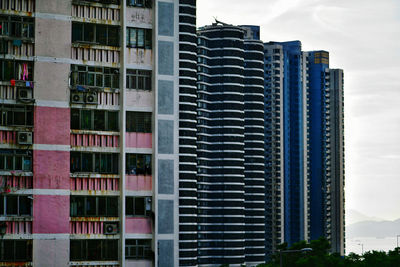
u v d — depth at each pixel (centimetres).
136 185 7519
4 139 7200
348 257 16400
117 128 7519
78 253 7288
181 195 19850
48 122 7306
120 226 7400
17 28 7350
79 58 7475
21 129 7238
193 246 19825
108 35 7600
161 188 8856
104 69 7538
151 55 7694
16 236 7144
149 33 7719
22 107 7275
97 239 7338
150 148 7600
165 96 8644
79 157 7381
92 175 7375
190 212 19850
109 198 7419
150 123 7631
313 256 15575
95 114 7469
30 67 7344
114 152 7475
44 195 7238
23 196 7200
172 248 9088
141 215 7512
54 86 7356
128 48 7631
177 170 8856
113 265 7350
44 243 7194
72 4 7500
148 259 7481
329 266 15838
